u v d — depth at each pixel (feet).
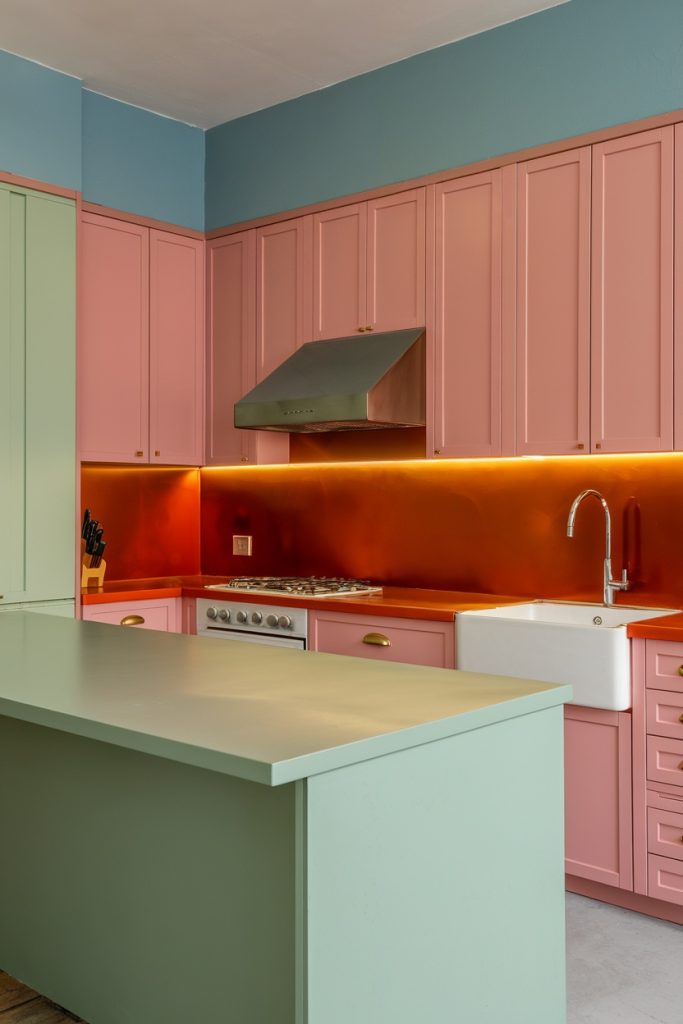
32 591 12.98
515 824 5.77
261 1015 5.19
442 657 11.22
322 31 12.30
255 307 14.90
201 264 15.74
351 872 4.68
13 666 7.06
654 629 9.56
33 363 13.05
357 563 14.60
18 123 12.98
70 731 5.38
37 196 13.12
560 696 6.07
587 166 11.18
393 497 14.12
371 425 13.24
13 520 12.83
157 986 5.92
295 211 14.34
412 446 13.47
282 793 5.01
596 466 11.91
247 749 4.52
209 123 15.58
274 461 15.07
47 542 13.19
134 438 14.69
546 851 6.03
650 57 10.79
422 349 12.80
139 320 14.76
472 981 5.41
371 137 13.52
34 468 13.06
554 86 11.62
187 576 16.61
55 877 6.79
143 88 14.16
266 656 7.51
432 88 12.83
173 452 15.26
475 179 12.23
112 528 15.55
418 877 5.06
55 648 8.00
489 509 13.01
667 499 11.25
